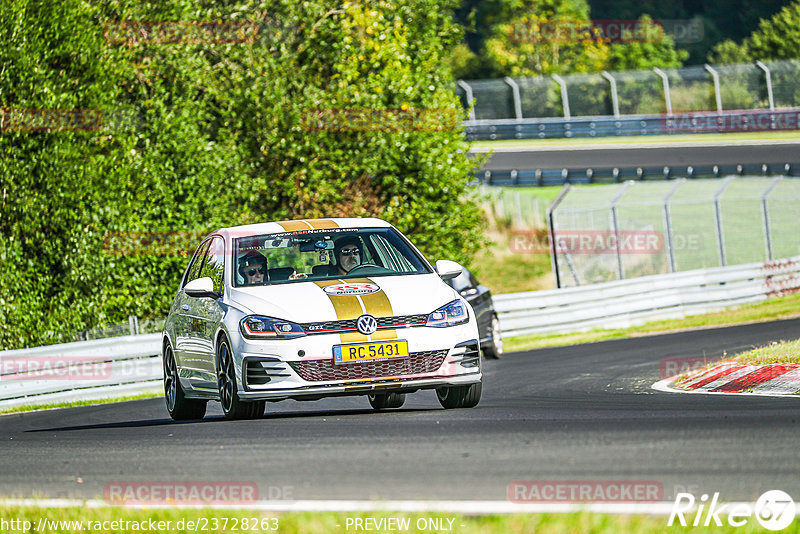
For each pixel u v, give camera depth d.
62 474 24.16
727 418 27.56
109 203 76.50
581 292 84.69
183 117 81.31
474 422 28.66
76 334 75.88
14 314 73.25
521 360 62.31
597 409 32.19
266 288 33.12
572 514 16.17
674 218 151.12
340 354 30.91
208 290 34.06
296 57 94.31
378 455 23.42
